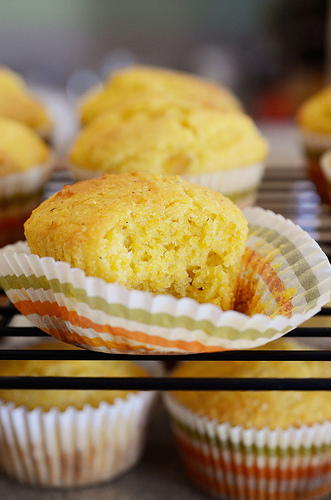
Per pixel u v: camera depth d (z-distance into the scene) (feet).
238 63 3.35
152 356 1.09
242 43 3.33
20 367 1.24
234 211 1.12
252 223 1.19
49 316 1.10
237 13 3.27
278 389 1.03
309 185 1.65
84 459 1.24
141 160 1.36
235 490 1.25
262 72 3.33
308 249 1.11
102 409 1.21
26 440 1.22
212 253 1.11
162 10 3.26
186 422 1.23
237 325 1.03
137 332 1.06
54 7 3.20
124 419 1.23
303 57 3.31
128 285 1.08
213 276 1.12
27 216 1.48
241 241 1.12
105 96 1.68
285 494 1.25
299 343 1.28
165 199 1.09
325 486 1.25
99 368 1.26
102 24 3.26
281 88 3.34
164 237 1.09
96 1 3.21
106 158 1.37
